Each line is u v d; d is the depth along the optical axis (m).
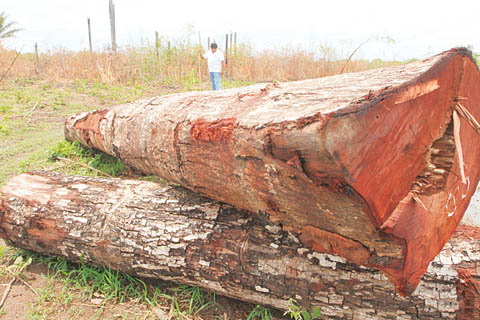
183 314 2.53
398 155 1.74
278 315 2.52
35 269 3.07
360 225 1.74
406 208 1.78
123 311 2.60
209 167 2.47
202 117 2.51
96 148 5.28
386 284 2.15
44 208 3.05
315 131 1.46
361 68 12.15
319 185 1.63
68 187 3.24
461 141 2.19
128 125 3.59
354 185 1.54
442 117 2.03
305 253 2.32
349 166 1.50
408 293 1.95
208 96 3.01
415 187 1.96
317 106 1.69
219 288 2.54
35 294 2.76
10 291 2.79
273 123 1.73
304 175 1.64
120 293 2.75
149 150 3.17
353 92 1.75
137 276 2.87
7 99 9.56
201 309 2.59
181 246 2.60
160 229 2.70
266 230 2.49
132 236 2.74
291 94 2.11
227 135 2.18
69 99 9.84
